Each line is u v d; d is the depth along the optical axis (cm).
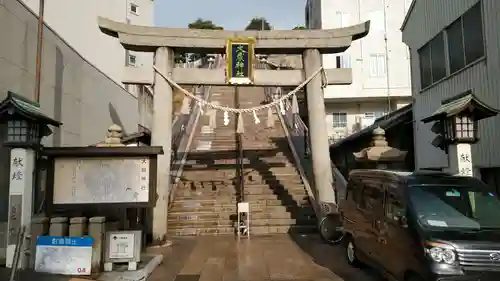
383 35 2691
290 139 1933
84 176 836
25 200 790
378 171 786
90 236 774
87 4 1831
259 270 844
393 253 635
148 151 834
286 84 1274
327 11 2725
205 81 1245
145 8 2630
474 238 545
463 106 782
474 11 1096
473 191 642
